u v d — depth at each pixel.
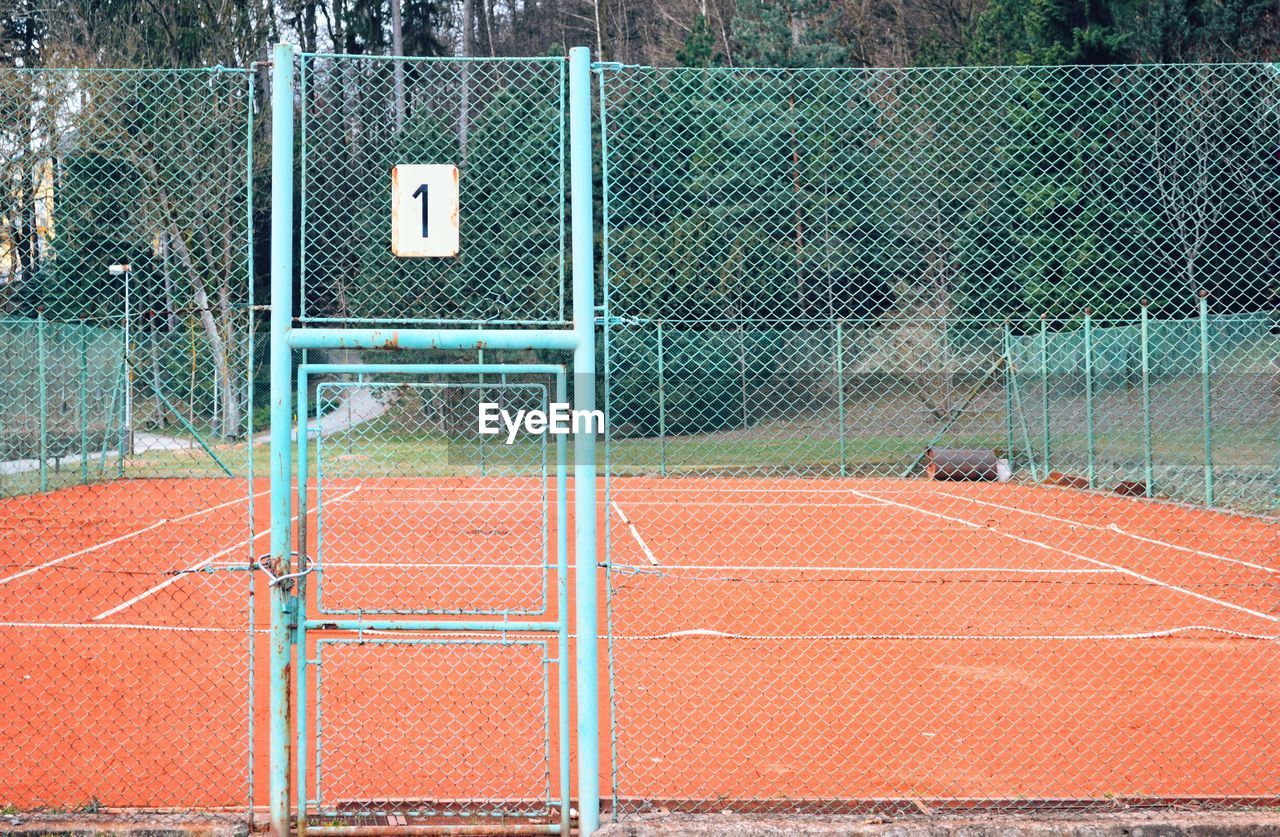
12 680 9.99
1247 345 22.89
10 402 24.84
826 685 9.97
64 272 24.53
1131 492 24.03
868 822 6.46
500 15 61.59
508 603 13.42
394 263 18.23
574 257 6.40
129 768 7.86
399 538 19.11
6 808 6.74
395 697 9.38
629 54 60.62
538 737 8.41
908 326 27.05
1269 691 9.84
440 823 6.58
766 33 49.12
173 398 32.47
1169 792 7.47
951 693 9.77
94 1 46.66
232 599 13.70
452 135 14.47
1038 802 6.88
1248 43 36.94
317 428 6.56
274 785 6.40
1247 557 17.08
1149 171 18.53
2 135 14.21
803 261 28.53
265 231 33.00
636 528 21.02
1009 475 27.72
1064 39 39.50
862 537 19.83
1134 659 10.93
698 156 27.16
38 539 19.41
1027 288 28.50
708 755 8.12
